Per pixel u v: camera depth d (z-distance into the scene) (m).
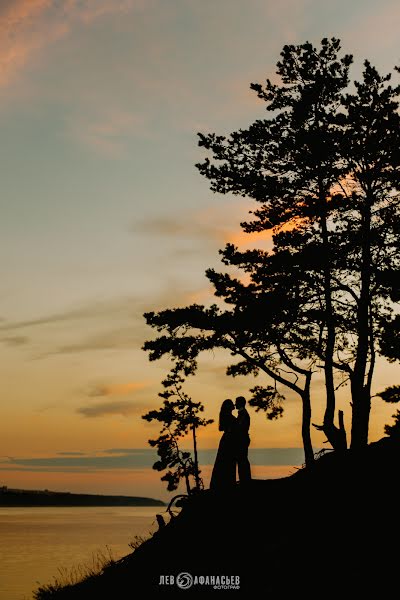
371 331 23.03
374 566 10.66
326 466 15.75
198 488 17.06
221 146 25.38
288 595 10.67
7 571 133.25
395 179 22.83
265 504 14.47
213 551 13.35
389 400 19.75
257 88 25.78
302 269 22.67
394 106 23.53
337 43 24.98
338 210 23.52
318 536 12.21
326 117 23.62
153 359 25.39
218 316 24.12
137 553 15.16
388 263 23.41
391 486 13.22
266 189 24.34
